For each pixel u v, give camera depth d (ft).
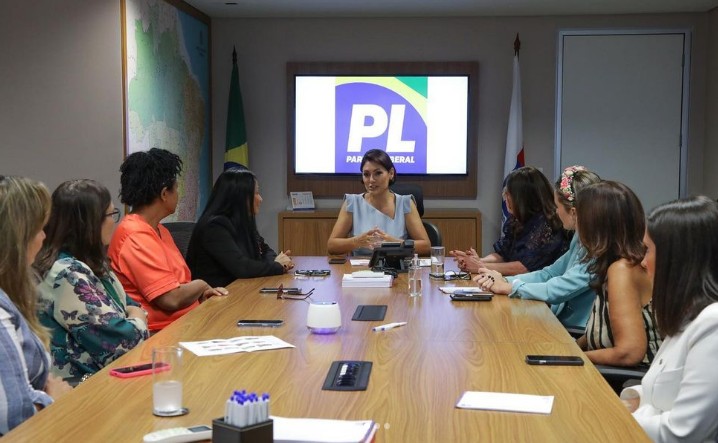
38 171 18.90
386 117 24.77
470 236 23.79
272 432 5.02
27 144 18.89
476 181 24.79
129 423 5.81
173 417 5.95
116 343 8.98
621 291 8.76
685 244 6.30
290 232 23.93
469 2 22.48
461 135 24.68
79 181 9.45
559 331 9.16
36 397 6.60
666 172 24.40
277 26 24.88
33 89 18.79
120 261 11.39
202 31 24.09
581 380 7.03
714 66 23.41
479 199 24.95
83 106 18.78
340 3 22.62
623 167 24.48
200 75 23.99
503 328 9.33
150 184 11.75
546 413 6.06
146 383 6.87
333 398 6.46
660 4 22.80
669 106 24.26
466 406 6.21
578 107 24.47
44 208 7.18
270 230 25.40
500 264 14.02
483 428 5.73
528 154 24.68
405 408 6.21
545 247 13.80
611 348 8.77
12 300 7.08
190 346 8.25
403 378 7.09
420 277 13.33
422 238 16.93
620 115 24.40
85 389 6.68
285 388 6.75
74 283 8.88
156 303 11.42
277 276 13.96
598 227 9.07
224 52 24.97
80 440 5.45
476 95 24.53
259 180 25.32
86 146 18.83
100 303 8.98
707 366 5.97
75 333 8.86
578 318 11.38
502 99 24.68
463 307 10.74
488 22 24.52
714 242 6.26
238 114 24.47
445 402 6.36
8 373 6.30
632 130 24.39
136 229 11.46
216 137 25.30
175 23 21.86
